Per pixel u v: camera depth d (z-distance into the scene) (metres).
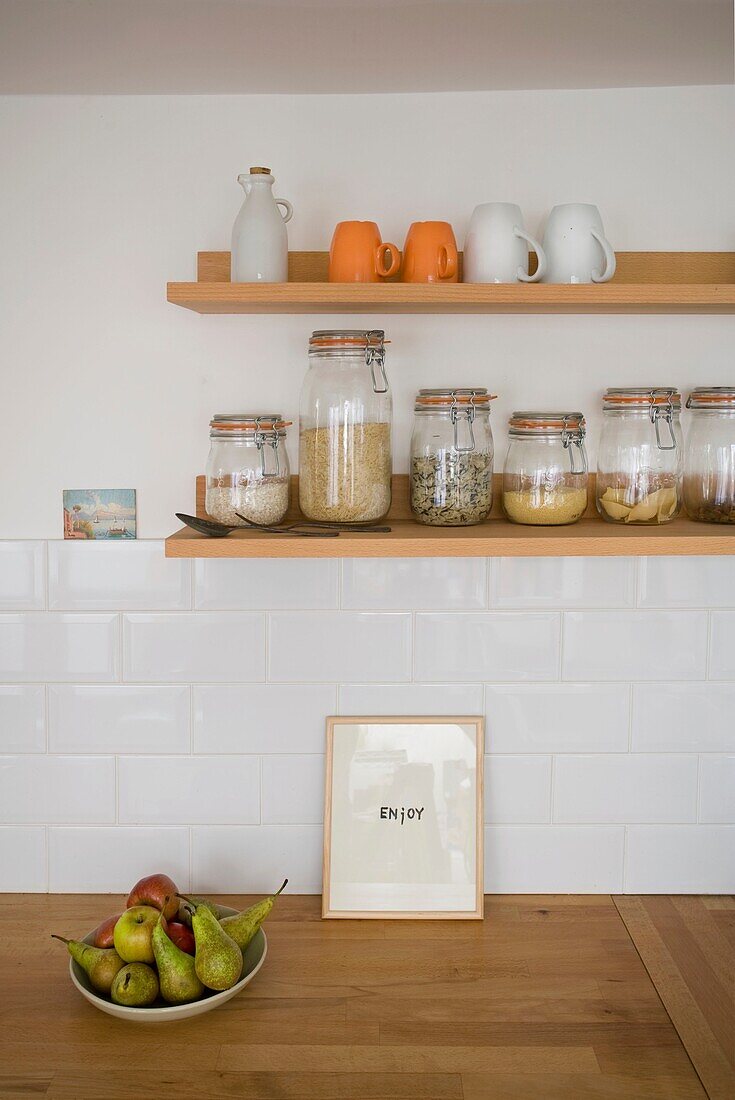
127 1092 1.19
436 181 1.55
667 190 1.56
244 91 1.53
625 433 1.49
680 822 1.65
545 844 1.65
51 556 1.61
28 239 1.56
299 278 1.55
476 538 1.36
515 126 1.55
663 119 1.54
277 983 1.40
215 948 1.31
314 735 1.63
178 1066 1.23
